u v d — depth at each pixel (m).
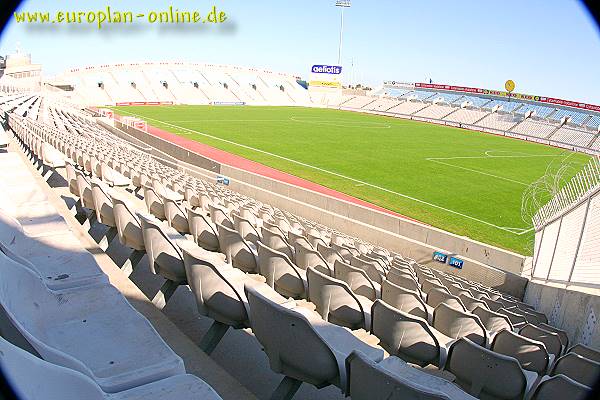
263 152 32.62
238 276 4.37
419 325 3.66
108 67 76.06
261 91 85.44
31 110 26.66
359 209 15.91
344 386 2.69
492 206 21.00
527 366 4.41
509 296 11.21
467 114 66.75
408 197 22.06
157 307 3.58
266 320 2.76
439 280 8.86
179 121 48.69
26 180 6.18
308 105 83.25
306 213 16.25
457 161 33.41
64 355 1.89
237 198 14.53
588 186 9.74
